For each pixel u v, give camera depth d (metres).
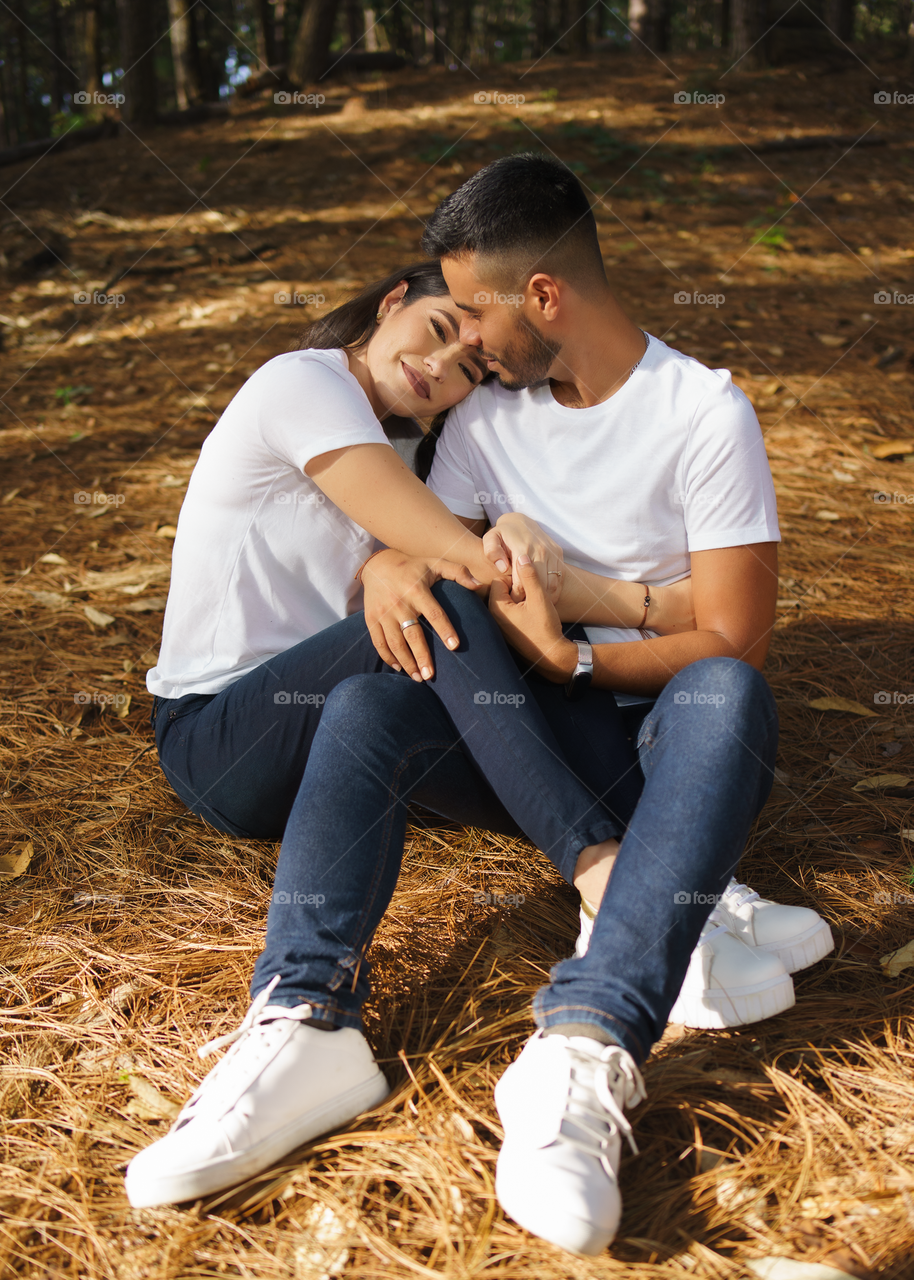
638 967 1.23
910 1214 1.13
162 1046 1.45
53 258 7.13
